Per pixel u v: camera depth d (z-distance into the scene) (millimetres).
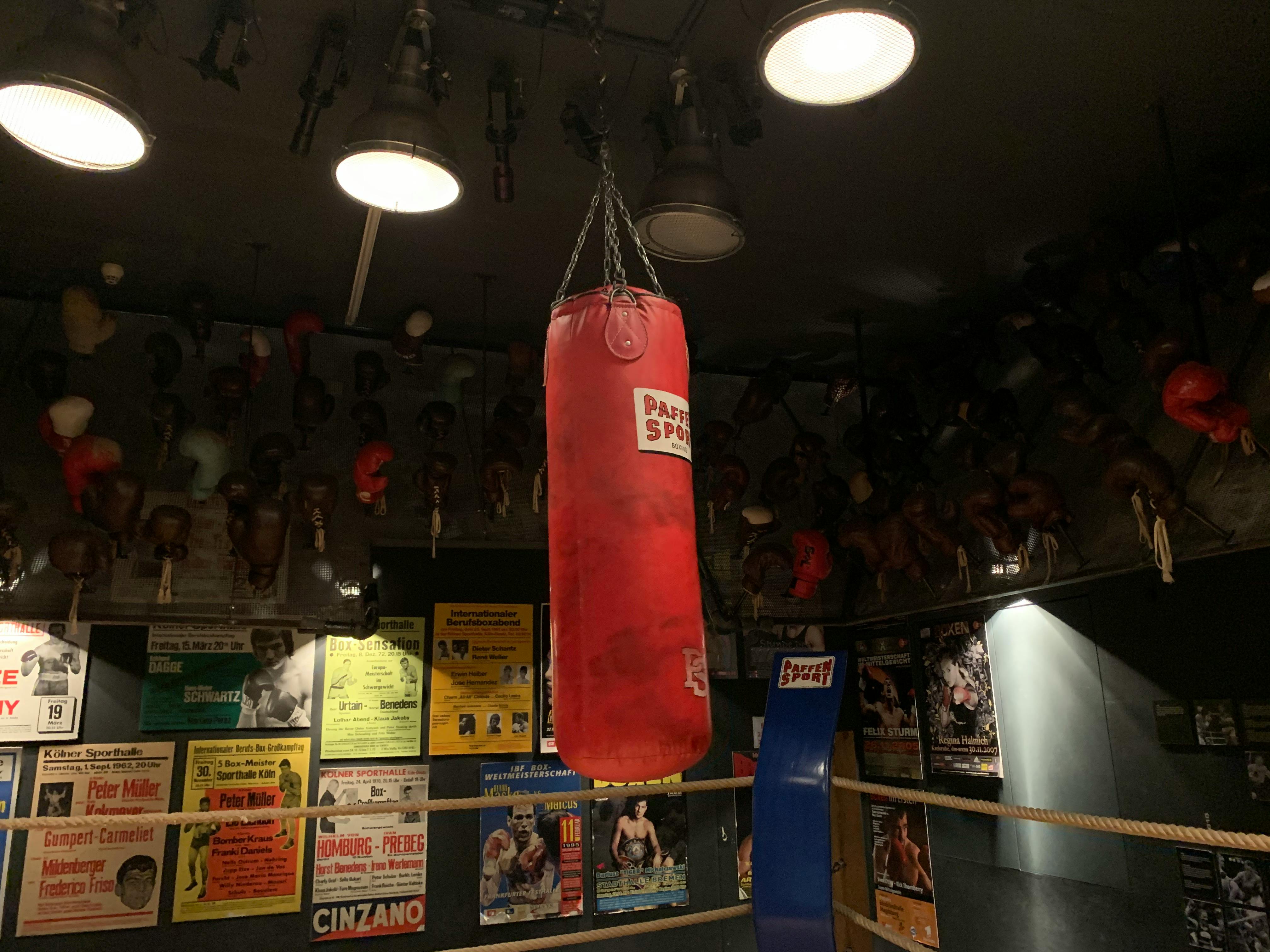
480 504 4957
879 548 4602
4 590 3961
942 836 4809
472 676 4691
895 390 5160
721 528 5520
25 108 2234
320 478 4184
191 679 4211
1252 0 2584
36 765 3895
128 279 4273
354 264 4195
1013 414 4434
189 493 4379
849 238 4012
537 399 5254
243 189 3535
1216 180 3420
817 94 2439
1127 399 3881
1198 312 3275
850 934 5492
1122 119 3184
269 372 4742
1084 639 4000
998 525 3979
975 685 4660
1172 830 1946
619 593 1652
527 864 4539
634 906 4695
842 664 2896
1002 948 4320
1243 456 3164
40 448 4176
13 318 4281
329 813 2564
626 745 1585
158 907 3922
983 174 3516
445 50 2809
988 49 2803
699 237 3125
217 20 2588
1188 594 3531
